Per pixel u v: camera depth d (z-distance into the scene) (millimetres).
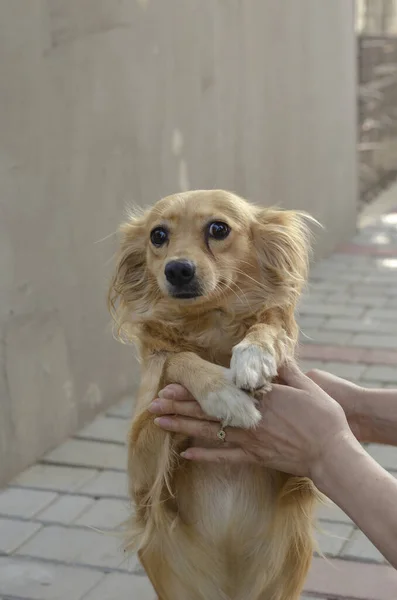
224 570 2754
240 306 2754
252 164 6617
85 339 4621
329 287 7133
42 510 3785
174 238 2717
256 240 2814
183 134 5551
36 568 3359
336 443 2285
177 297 2623
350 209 9047
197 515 2715
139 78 5012
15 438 4078
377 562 3355
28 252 4113
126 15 4844
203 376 2465
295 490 2674
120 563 3383
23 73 4012
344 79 8750
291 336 2791
